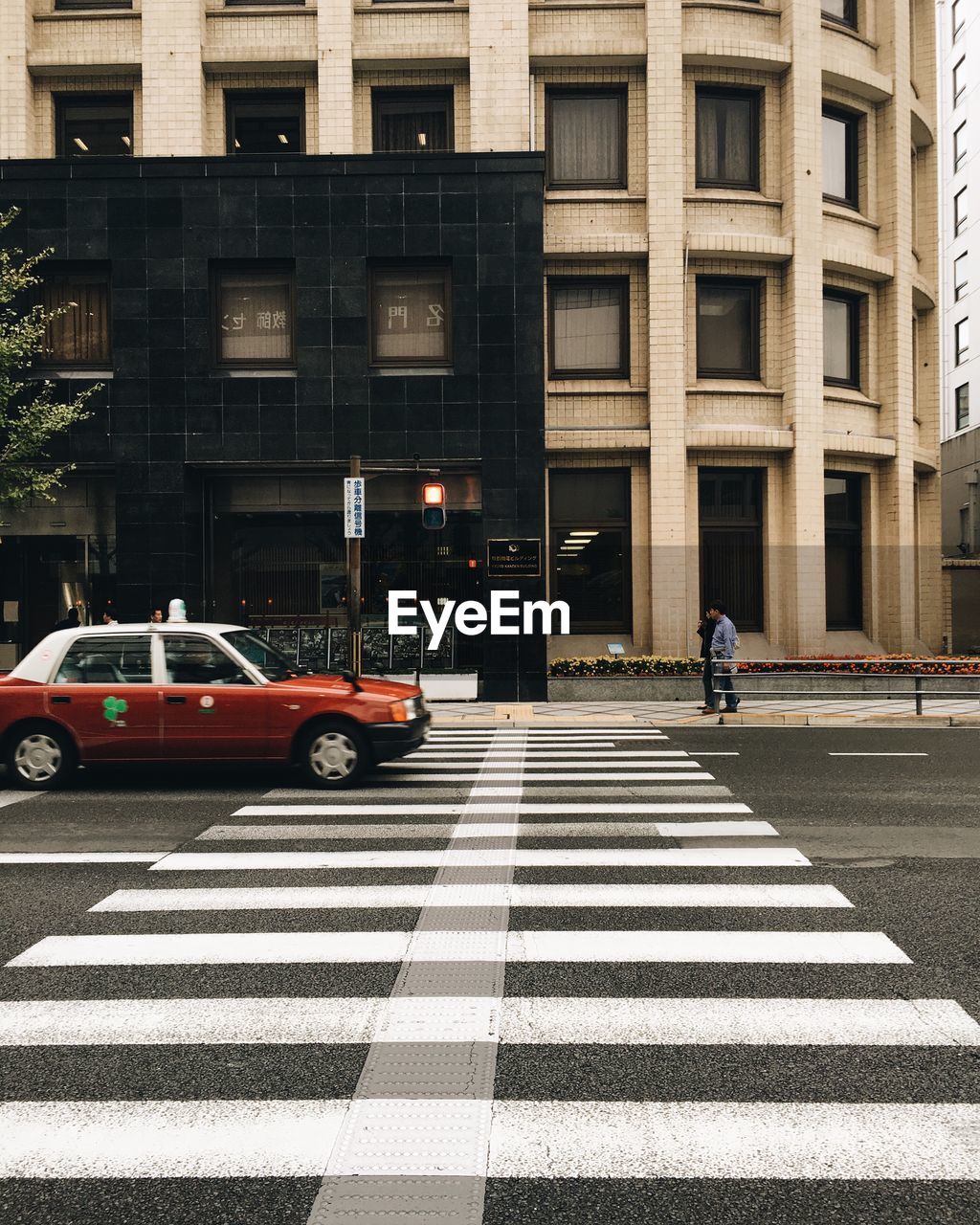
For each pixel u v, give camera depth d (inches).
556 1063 156.4
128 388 752.3
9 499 716.0
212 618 778.8
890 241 881.5
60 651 410.3
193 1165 127.5
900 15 880.9
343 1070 154.5
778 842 303.4
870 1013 175.3
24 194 752.3
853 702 744.3
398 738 401.7
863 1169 125.9
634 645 811.4
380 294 763.4
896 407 879.7
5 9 787.4
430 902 243.1
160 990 188.4
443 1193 120.6
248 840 310.8
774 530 829.8
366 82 797.9
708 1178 123.8
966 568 1118.4
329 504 777.6
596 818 339.3
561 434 797.2
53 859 287.7
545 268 810.2
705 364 830.5
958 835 312.8
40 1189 122.5
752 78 827.4
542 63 804.6
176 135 781.3
